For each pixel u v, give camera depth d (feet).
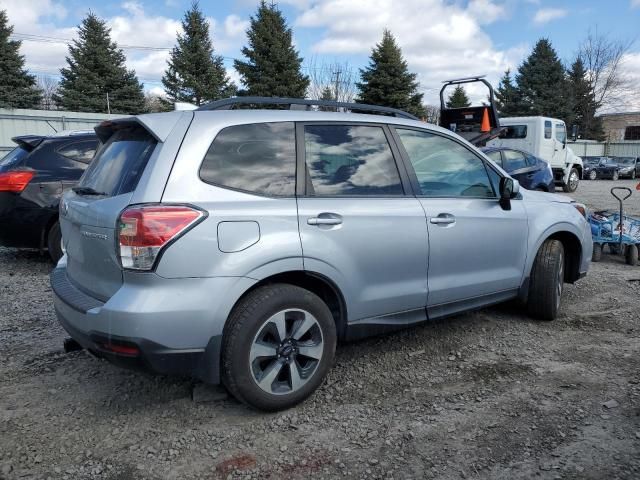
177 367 9.48
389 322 12.21
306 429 10.16
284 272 10.44
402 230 11.95
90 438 9.86
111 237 9.43
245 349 9.94
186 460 9.21
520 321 16.06
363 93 131.23
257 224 9.98
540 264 15.56
